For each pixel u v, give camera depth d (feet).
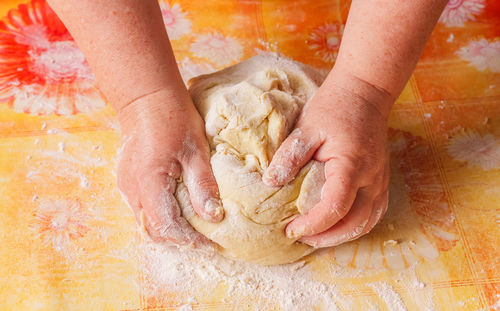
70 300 2.70
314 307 2.70
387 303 2.72
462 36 3.50
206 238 2.62
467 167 3.08
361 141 2.62
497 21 3.56
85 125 3.13
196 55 3.38
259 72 2.83
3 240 2.82
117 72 2.63
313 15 3.57
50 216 2.88
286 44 3.45
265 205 2.59
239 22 3.52
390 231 2.90
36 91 3.21
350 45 2.68
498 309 2.72
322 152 2.63
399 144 3.14
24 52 3.32
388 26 2.60
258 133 2.64
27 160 3.01
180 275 2.76
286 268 2.78
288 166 2.57
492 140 3.16
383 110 2.72
